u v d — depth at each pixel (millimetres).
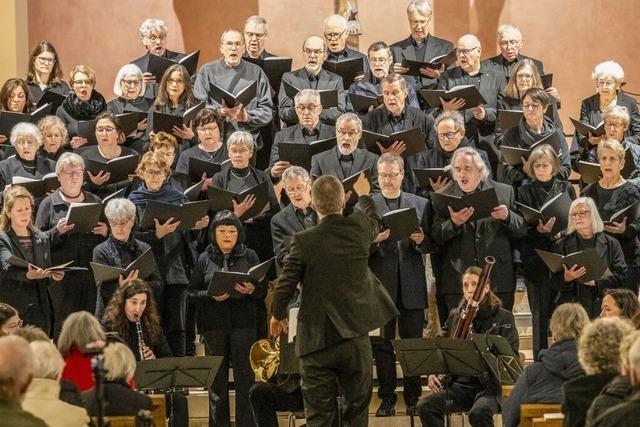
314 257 10953
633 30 21344
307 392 11133
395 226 13594
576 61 21375
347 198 14062
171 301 14477
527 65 16781
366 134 15273
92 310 14359
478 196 13812
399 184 14539
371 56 17484
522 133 15883
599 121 17281
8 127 15859
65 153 14609
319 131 16031
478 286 12883
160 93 16328
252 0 21453
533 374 10992
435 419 13102
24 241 13883
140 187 14836
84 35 21156
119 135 15867
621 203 14961
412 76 17984
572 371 10828
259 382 13797
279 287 10977
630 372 7742
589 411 8180
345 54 18250
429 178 14805
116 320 13086
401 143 15203
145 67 18500
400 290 14320
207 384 12133
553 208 14273
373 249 14172
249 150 15102
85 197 14625
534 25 21391
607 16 21391
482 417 12570
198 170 15148
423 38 18766
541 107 15820
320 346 10930
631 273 14625
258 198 14555
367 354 11133
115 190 15406
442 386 13477
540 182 14992
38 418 7672
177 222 13961
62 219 13844
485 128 16797
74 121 16750
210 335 14016
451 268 14312
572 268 13617
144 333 13172
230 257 14219
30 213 13859
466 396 13234
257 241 15078
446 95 15969
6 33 19562
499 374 12047
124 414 10695
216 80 17297
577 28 21375
